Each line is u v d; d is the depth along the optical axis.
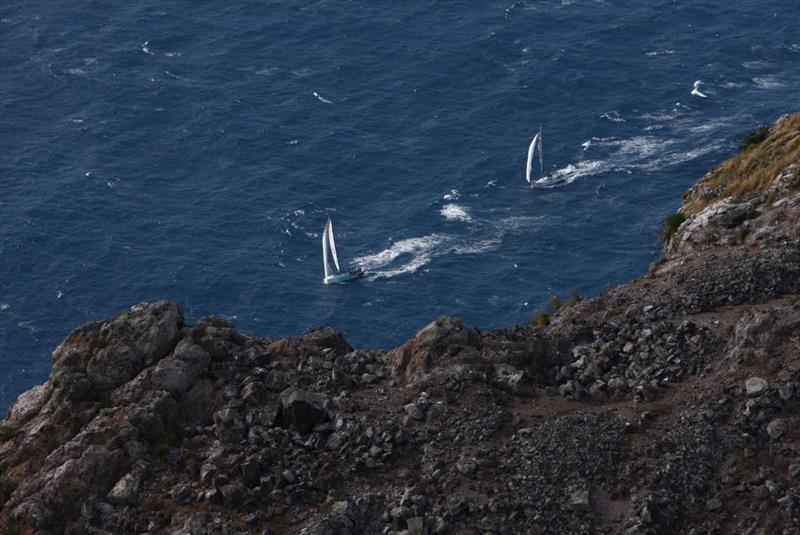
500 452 115.25
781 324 125.31
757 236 160.62
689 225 180.50
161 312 130.12
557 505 108.56
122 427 117.69
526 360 131.75
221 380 125.62
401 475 113.62
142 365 126.88
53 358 129.38
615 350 132.88
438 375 126.50
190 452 117.19
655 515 107.06
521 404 123.38
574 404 123.50
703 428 114.94
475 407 121.31
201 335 131.00
